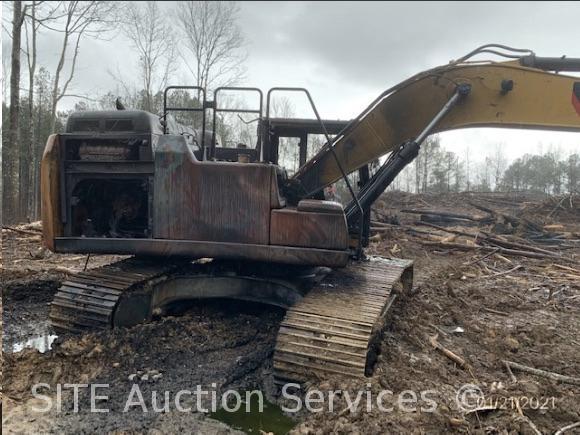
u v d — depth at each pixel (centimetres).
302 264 478
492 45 541
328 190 642
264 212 480
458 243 1373
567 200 1866
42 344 502
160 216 494
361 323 408
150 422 353
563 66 530
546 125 516
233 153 638
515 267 1105
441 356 489
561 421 371
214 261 581
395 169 548
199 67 2316
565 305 797
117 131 503
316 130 634
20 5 1578
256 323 555
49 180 503
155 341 479
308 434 323
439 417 346
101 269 543
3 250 1074
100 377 415
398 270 590
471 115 537
